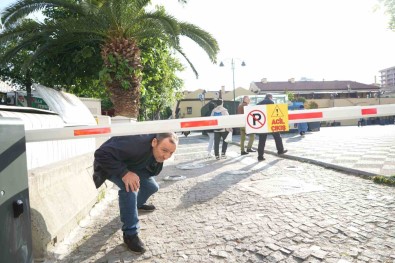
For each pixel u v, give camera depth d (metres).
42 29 8.12
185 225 3.01
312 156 7.13
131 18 8.59
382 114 1.87
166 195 4.26
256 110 1.95
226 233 2.73
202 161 7.57
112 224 3.18
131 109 9.19
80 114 5.43
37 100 9.40
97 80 10.73
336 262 2.11
